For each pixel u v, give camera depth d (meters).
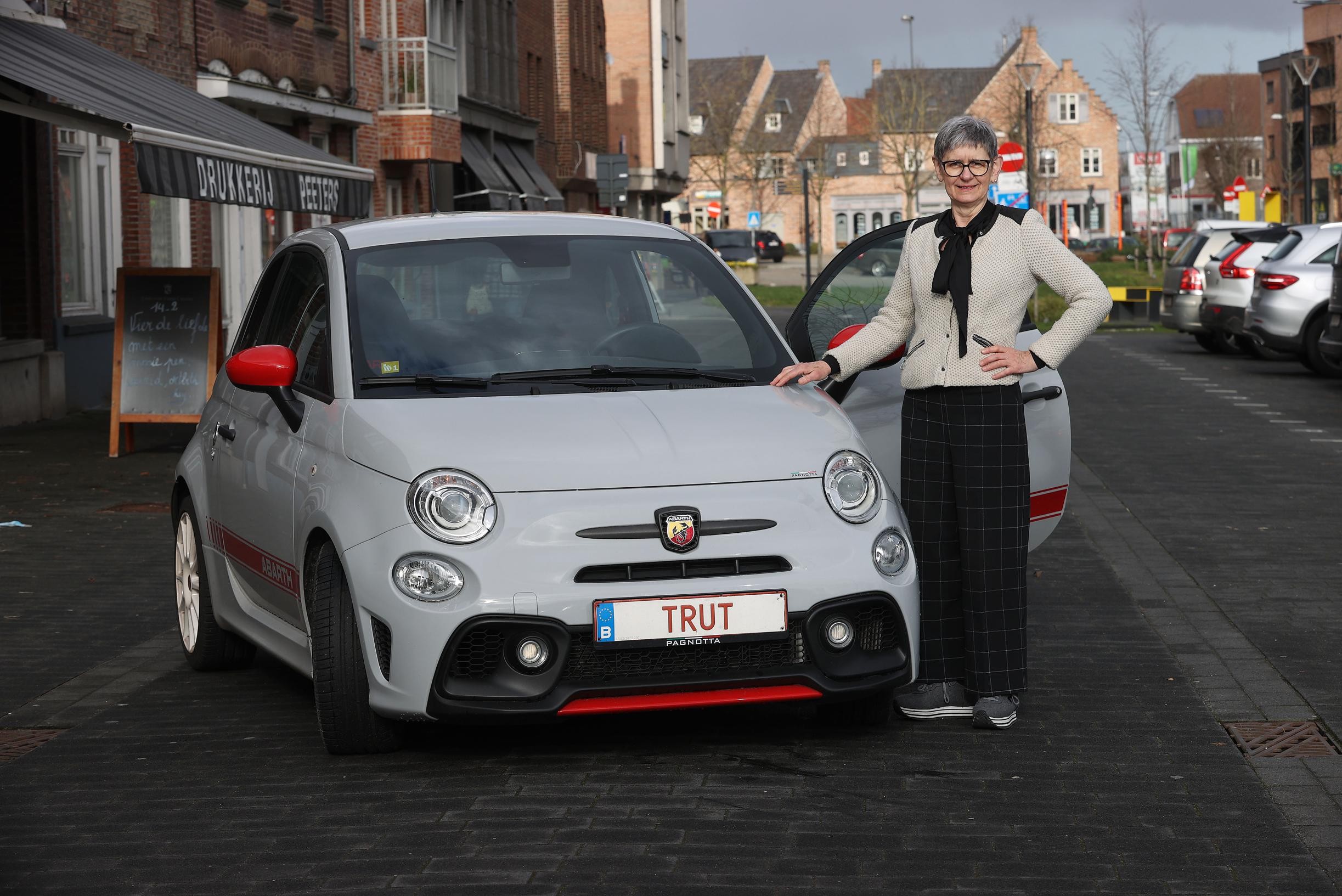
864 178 120.62
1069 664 7.13
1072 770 5.54
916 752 5.75
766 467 5.57
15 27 16.59
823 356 6.30
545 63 50.38
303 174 16.27
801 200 122.38
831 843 4.79
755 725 6.11
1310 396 20.66
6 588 9.22
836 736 5.96
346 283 6.36
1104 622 8.02
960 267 5.93
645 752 5.76
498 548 5.30
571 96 53.69
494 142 43.81
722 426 5.73
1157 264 76.81
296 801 5.29
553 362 6.17
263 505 6.31
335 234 6.79
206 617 7.16
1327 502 11.97
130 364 15.49
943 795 5.26
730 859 4.65
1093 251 90.94
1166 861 4.64
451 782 5.43
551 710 5.28
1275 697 6.55
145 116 13.83
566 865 4.62
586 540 5.34
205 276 15.55
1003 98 107.25
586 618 5.29
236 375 6.23
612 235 6.84
